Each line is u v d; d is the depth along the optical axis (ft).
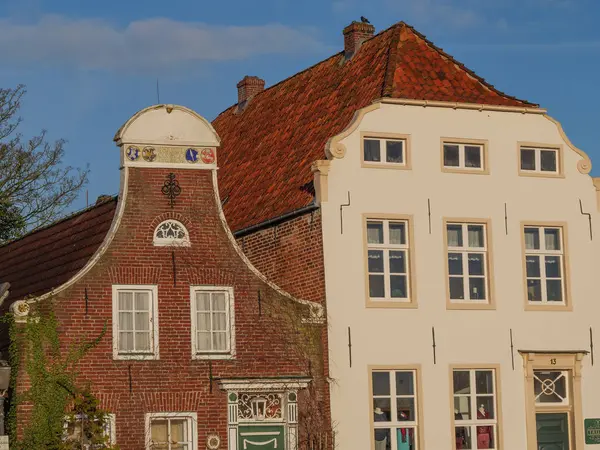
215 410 91.15
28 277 104.94
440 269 100.42
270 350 93.61
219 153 129.39
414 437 97.96
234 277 93.30
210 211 93.35
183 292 91.56
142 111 92.32
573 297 105.09
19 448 85.25
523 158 105.19
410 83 103.60
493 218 102.94
